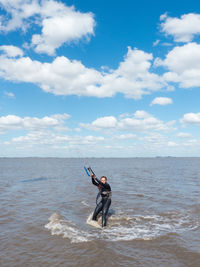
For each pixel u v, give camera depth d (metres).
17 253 4.73
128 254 4.67
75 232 5.96
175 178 20.69
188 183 16.62
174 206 9.09
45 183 16.27
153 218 7.42
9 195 11.16
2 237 5.61
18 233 5.88
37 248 4.97
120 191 12.76
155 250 4.88
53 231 6.02
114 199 10.48
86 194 11.76
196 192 12.47
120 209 8.63
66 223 6.70
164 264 4.25
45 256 4.58
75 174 25.42
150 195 11.52
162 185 15.40
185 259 4.47
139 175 24.19
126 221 7.10
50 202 9.68
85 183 16.50
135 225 6.69
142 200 10.27
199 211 8.27
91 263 4.28
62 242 5.29
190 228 6.42
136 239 5.51
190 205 9.24
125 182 17.23
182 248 4.98
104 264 4.24
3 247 5.03
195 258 4.51
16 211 8.07
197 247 5.05
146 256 4.59
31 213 7.82
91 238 5.55
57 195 11.39
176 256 4.60
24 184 15.56
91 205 9.21
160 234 5.89
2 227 6.36
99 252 4.75
